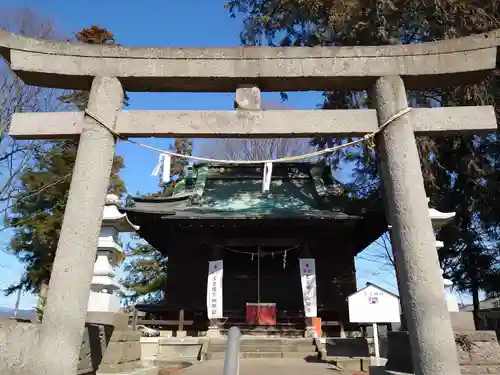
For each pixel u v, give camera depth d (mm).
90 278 5207
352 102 14656
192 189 20156
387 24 12750
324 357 12047
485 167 14211
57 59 6047
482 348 5656
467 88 11883
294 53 6160
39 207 19984
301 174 20875
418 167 5555
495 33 6004
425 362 4734
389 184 5621
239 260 18453
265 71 6090
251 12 16188
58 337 4789
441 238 16844
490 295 18094
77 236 5215
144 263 28266
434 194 15820
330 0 13430
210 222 16172
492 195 14703
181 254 18141
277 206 18312
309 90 6477
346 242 18188
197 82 6223
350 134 5984
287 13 14445
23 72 5973
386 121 5816
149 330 15727
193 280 17750
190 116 5918
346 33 13250
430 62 6055
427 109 5922
